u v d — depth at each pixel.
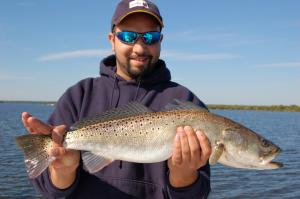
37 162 0.86
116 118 0.95
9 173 3.82
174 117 0.92
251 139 0.96
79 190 0.95
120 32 1.03
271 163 0.99
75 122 0.96
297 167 4.46
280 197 3.06
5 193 3.04
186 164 0.84
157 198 0.93
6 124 11.56
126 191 0.93
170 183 0.89
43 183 0.94
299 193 3.18
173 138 0.90
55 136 0.88
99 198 0.93
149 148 0.92
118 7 1.05
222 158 0.94
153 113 0.94
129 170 0.94
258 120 16.73
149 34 1.02
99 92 1.05
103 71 1.08
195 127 0.90
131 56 1.02
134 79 1.06
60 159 0.87
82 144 0.91
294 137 8.44
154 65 1.07
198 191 0.88
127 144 0.93
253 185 3.48
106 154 0.93
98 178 0.94
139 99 1.03
